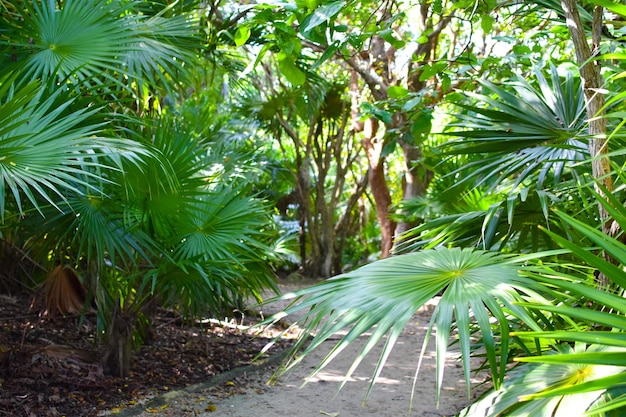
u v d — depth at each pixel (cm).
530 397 127
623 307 139
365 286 187
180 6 496
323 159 1393
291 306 193
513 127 288
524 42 512
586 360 127
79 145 282
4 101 333
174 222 407
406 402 425
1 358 419
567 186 282
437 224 298
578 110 288
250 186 543
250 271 477
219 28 538
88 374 435
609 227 226
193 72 568
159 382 446
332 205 1308
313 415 397
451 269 190
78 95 337
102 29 377
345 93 1210
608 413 139
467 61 417
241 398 431
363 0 363
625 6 149
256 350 562
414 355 568
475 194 637
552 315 203
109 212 377
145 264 451
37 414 363
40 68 352
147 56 409
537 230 289
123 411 382
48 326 561
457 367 522
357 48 358
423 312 774
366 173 1320
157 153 354
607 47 294
